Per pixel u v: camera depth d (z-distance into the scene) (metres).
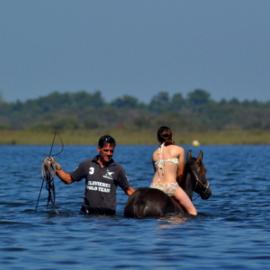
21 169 112.62
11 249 39.53
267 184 82.44
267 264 36.34
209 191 52.09
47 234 43.69
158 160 50.38
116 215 50.22
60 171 51.03
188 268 35.53
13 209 56.41
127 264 36.28
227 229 45.97
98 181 50.62
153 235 43.22
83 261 36.84
